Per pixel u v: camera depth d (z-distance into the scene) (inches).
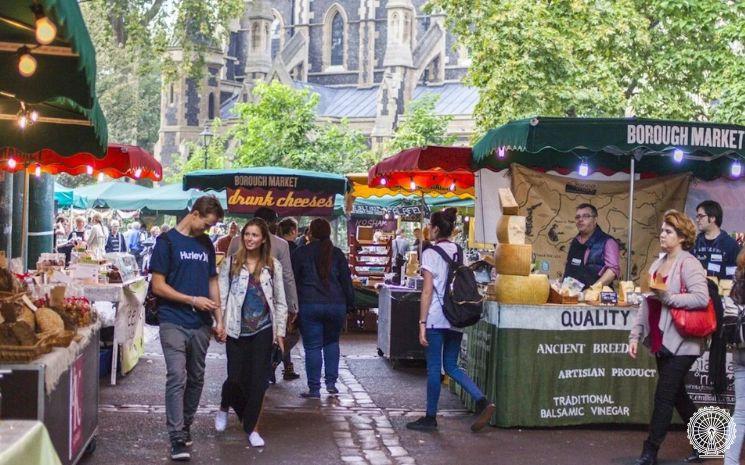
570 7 1127.0
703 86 1118.4
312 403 458.3
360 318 821.2
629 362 402.3
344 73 3196.4
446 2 1155.3
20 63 245.3
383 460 346.3
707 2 1070.4
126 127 3075.8
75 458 295.7
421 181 661.9
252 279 360.8
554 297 406.0
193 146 2532.0
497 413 398.6
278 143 2079.2
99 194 1226.6
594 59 1120.2
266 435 381.4
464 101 2834.6
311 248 478.0
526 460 350.3
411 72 2901.1
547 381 398.0
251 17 3147.1
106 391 473.4
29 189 756.6
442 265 393.7
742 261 320.5
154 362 580.4
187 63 1893.5
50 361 252.4
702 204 436.1
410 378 551.5
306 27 3248.0
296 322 494.6
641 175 533.0
